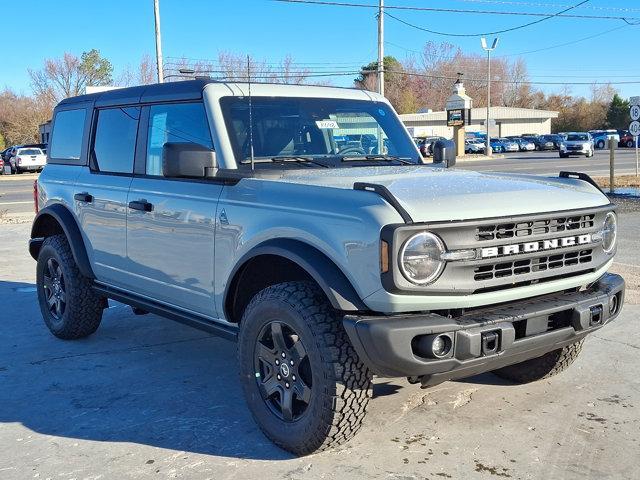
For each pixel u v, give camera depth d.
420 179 4.07
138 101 5.21
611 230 4.21
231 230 4.14
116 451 3.95
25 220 16.14
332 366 3.55
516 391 4.80
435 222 3.35
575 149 48.00
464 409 4.48
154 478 3.63
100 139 5.67
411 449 3.92
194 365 5.47
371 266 3.35
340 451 3.90
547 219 3.68
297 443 3.78
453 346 3.40
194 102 4.66
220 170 4.25
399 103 101.75
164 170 4.17
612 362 5.35
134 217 5.04
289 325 3.75
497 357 3.53
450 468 3.69
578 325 3.82
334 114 5.02
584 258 3.98
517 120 93.81
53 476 3.67
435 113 84.75
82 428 4.27
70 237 5.78
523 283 3.71
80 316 5.98
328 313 3.64
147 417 4.43
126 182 5.19
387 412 4.44
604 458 3.79
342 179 4.02
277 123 4.70
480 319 3.50
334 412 3.58
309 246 3.68
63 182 6.06
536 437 4.06
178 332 6.45
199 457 3.86
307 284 3.81
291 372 3.83
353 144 5.03
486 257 3.47
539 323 3.69
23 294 8.12
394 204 3.36
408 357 3.32
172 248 4.68
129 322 6.84
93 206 5.55
